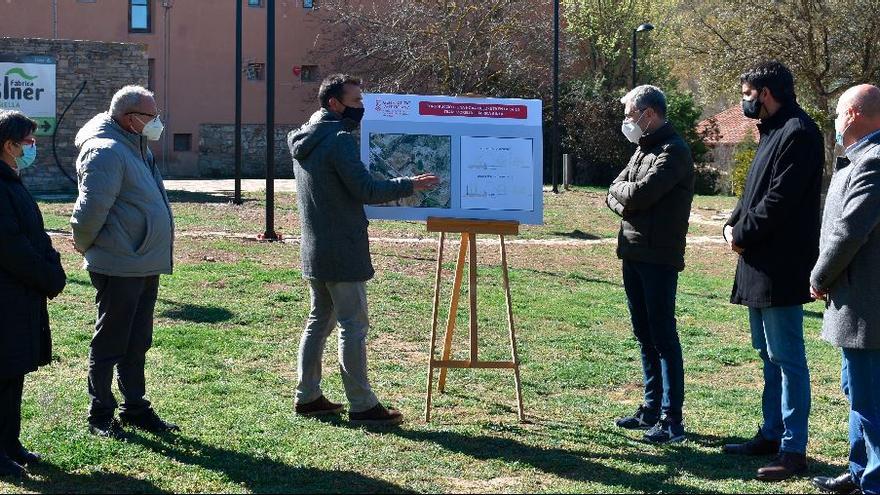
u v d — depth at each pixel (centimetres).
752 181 550
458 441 582
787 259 532
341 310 596
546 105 3186
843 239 477
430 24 2891
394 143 631
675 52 3303
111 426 557
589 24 3547
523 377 770
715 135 3497
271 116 1490
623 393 741
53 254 505
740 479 534
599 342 923
